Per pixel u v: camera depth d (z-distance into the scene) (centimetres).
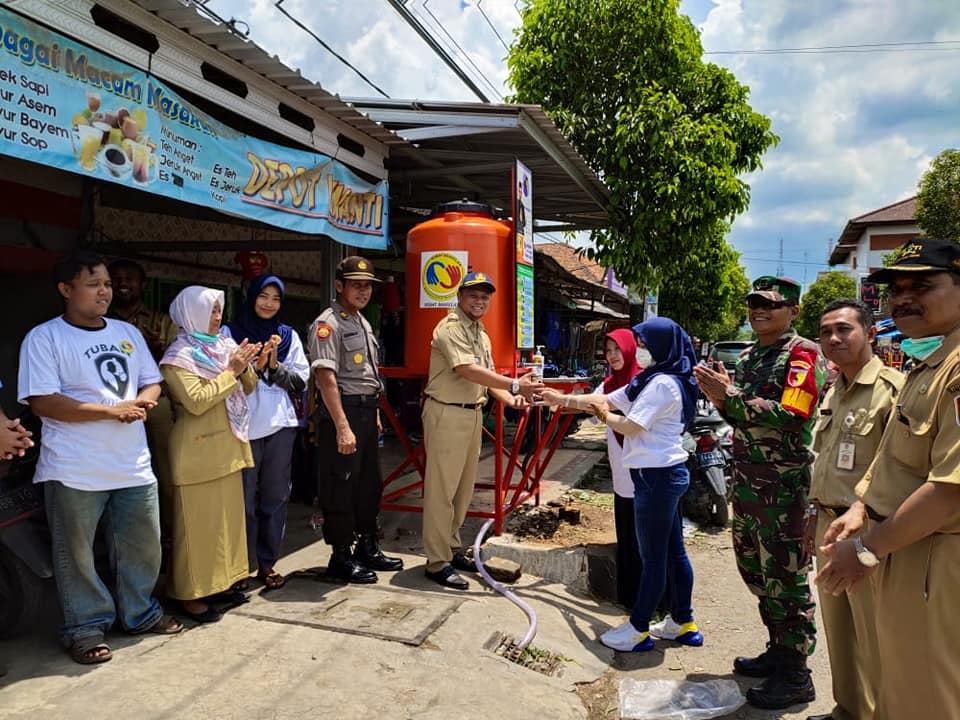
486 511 563
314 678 291
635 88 944
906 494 221
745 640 391
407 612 363
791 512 314
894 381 272
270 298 386
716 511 611
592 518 578
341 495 399
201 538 340
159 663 296
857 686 290
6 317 479
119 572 315
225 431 351
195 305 339
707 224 912
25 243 469
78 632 296
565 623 387
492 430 891
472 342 419
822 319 288
